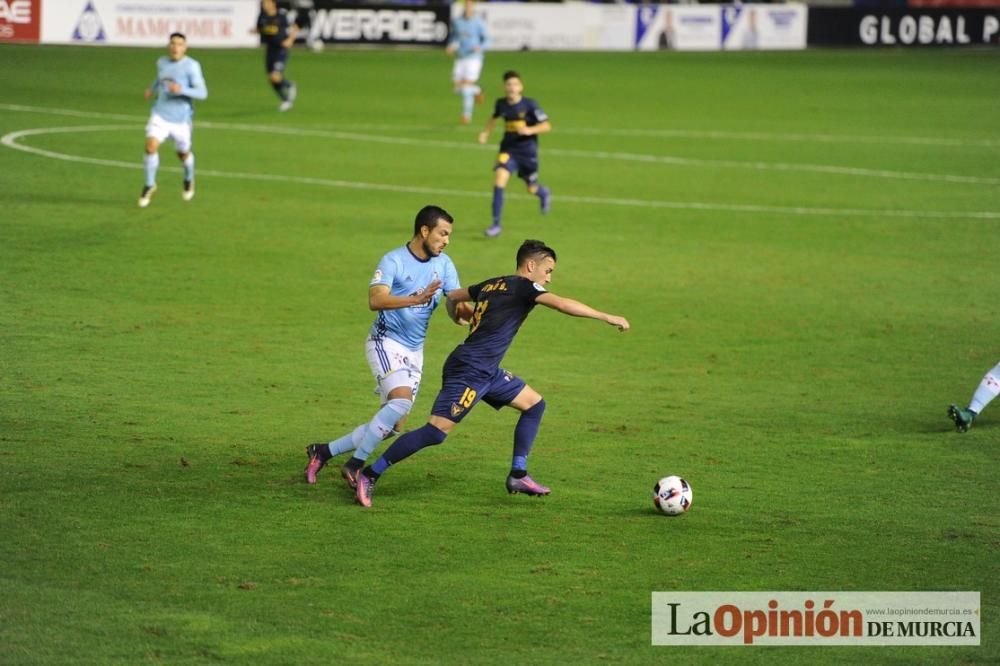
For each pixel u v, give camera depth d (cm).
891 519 3219
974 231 7675
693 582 2762
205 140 9981
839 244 7225
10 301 5253
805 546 3006
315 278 5944
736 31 19388
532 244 3256
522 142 7106
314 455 3334
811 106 13675
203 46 16288
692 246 7056
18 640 2370
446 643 2420
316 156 9550
